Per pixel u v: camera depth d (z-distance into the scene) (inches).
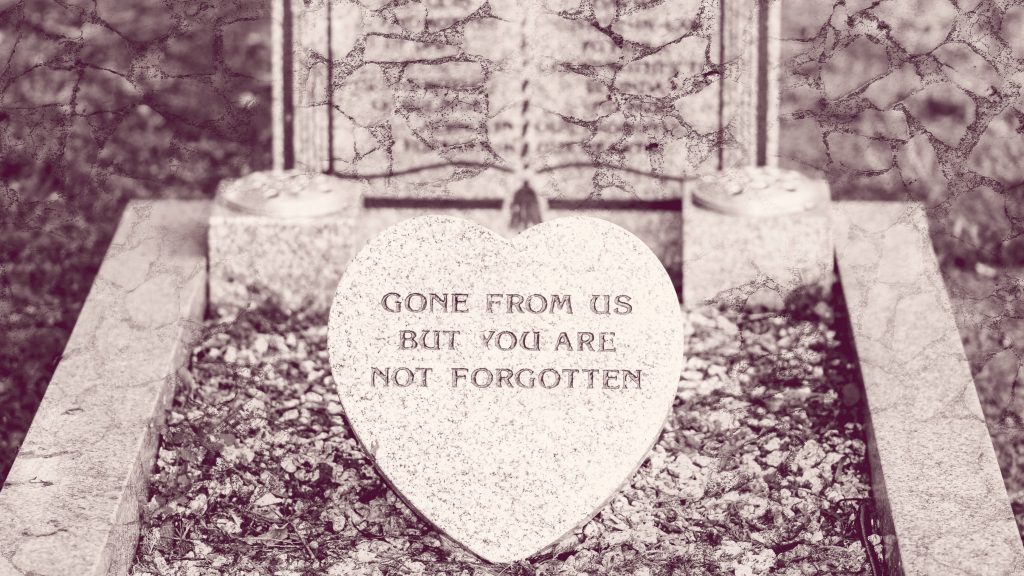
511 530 76.4
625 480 76.7
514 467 76.5
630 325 76.2
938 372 81.0
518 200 90.5
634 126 89.6
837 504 77.7
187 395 82.1
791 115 102.0
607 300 76.2
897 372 81.3
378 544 76.2
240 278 87.0
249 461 79.2
